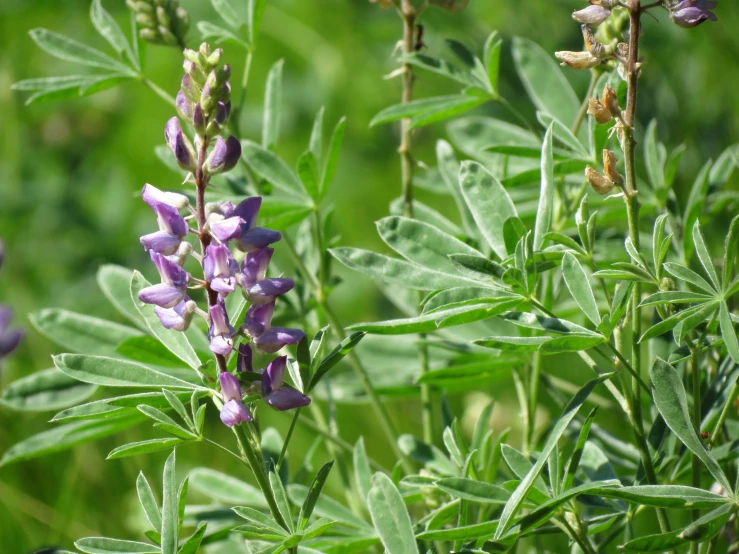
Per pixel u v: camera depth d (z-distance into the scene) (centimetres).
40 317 190
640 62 177
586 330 178
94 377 180
